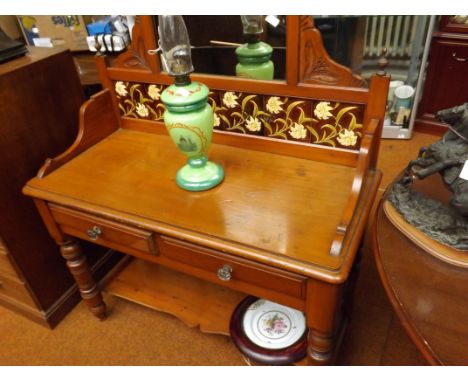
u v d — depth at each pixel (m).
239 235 0.84
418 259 0.74
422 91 2.27
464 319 0.63
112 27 1.27
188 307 1.33
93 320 1.43
